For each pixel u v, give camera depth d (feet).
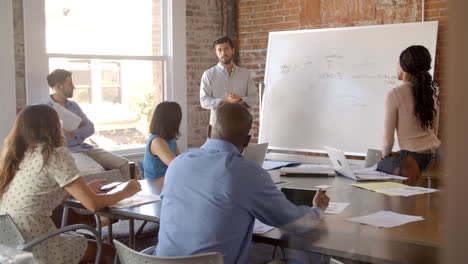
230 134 6.66
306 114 19.22
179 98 21.06
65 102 16.74
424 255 5.49
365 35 18.10
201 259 5.66
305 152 19.70
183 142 21.30
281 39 20.17
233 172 6.22
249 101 18.90
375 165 12.05
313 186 10.00
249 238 6.45
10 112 15.93
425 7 17.37
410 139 10.95
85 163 16.24
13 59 15.94
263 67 21.75
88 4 18.37
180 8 20.76
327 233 6.45
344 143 18.31
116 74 19.31
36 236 8.00
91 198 8.07
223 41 18.58
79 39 18.17
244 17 22.15
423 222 6.91
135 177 18.22
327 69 18.83
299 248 6.12
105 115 18.99
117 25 19.27
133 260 6.23
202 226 6.15
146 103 20.34
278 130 19.92
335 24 19.52
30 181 8.04
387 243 5.98
